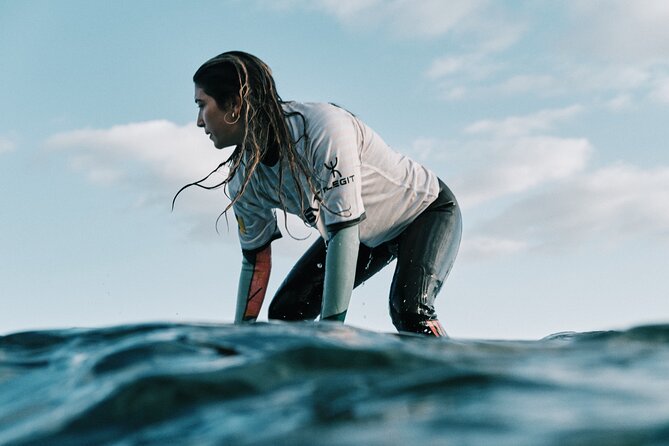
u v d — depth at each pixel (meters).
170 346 1.12
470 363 0.95
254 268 2.96
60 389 1.00
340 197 2.35
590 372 0.89
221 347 1.12
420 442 0.65
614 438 0.62
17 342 1.31
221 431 0.76
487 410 0.73
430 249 2.62
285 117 2.46
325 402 0.81
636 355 1.00
